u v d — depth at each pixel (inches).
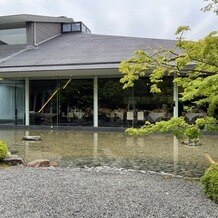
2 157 337.1
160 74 259.1
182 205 193.0
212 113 266.4
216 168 225.8
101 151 438.6
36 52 921.5
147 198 205.6
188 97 251.0
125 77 265.0
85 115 815.7
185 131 260.7
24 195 209.0
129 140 560.1
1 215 174.6
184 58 236.7
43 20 1050.7
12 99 881.5
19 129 772.6
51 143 520.7
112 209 184.7
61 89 840.3
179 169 322.3
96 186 232.8
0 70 760.3
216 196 199.9
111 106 792.3
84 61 745.6
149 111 757.3
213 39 211.9
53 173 276.5
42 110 855.1
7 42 1035.3
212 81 222.5
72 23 1173.7
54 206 189.0
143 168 327.6
